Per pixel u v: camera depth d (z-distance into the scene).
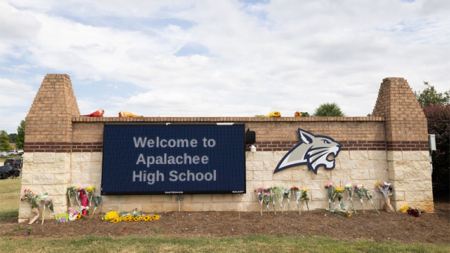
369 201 9.70
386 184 9.48
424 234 7.61
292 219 8.59
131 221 8.51
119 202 9.23
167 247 6.30
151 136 9.23
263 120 9.63
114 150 9.09
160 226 7.98
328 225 8.10
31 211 8.76
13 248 6.29
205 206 9.42
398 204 9.45
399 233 7.62
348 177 9.70
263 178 9.55
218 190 9.26
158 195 9.33
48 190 8.77
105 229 7.75
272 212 9.38
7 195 16.75
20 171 31.11
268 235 7.27
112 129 9.15
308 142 9.68
